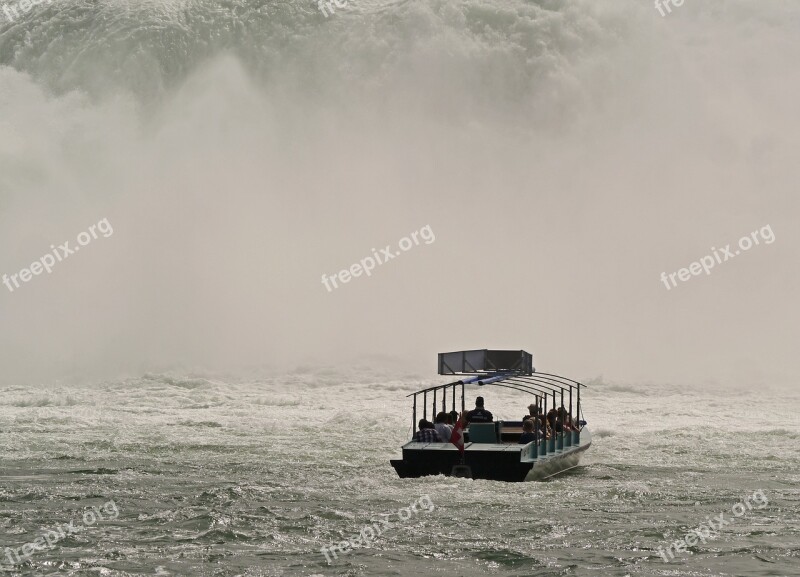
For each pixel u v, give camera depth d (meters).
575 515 40.16
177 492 44.84
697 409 83.00
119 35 172.12
